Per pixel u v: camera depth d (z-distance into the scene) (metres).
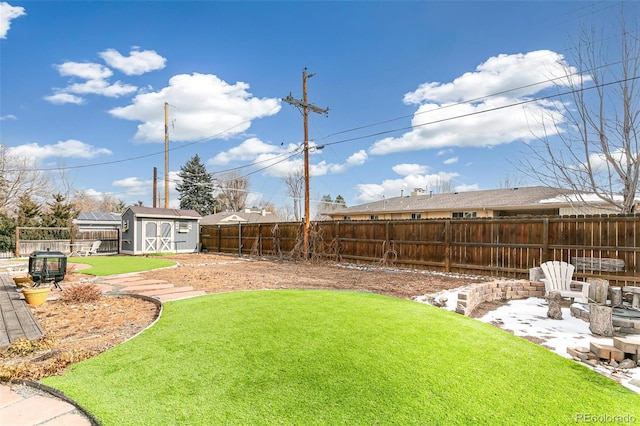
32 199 24.20
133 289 7.29
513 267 8.88
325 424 2.16
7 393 2.69
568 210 14.95
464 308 5.15
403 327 3.97
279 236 15.85
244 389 2.60
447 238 10.16
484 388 2.64
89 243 19.12
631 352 3.44
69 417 2.33
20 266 12.74
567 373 3.01
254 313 4.63
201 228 21.64
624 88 7.14
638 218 7.04
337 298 5.55
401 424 2.16
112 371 2.97
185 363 3.08
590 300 5.89
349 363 2.99
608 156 7.45
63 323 4.71
